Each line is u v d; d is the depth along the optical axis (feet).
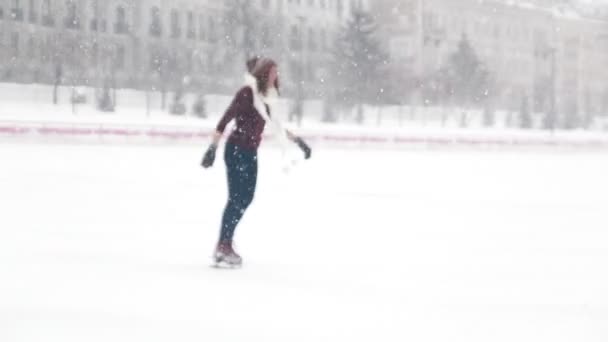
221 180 80.59
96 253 33.06
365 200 63.98
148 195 61.87
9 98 274.77
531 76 516.73
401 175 100.42
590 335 22.27
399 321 23.12
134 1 358.64
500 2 503.61
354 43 365.40
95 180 75.41
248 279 28.66
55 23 333.42
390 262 33.88
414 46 458.50
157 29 366.22
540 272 32.50
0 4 320.91
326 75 372.99
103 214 48.55
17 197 57.52
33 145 143.23
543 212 58.39
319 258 34.40
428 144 199.82
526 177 103.96
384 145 193.88
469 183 90.07
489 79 430.61
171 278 28.02
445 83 400.06
